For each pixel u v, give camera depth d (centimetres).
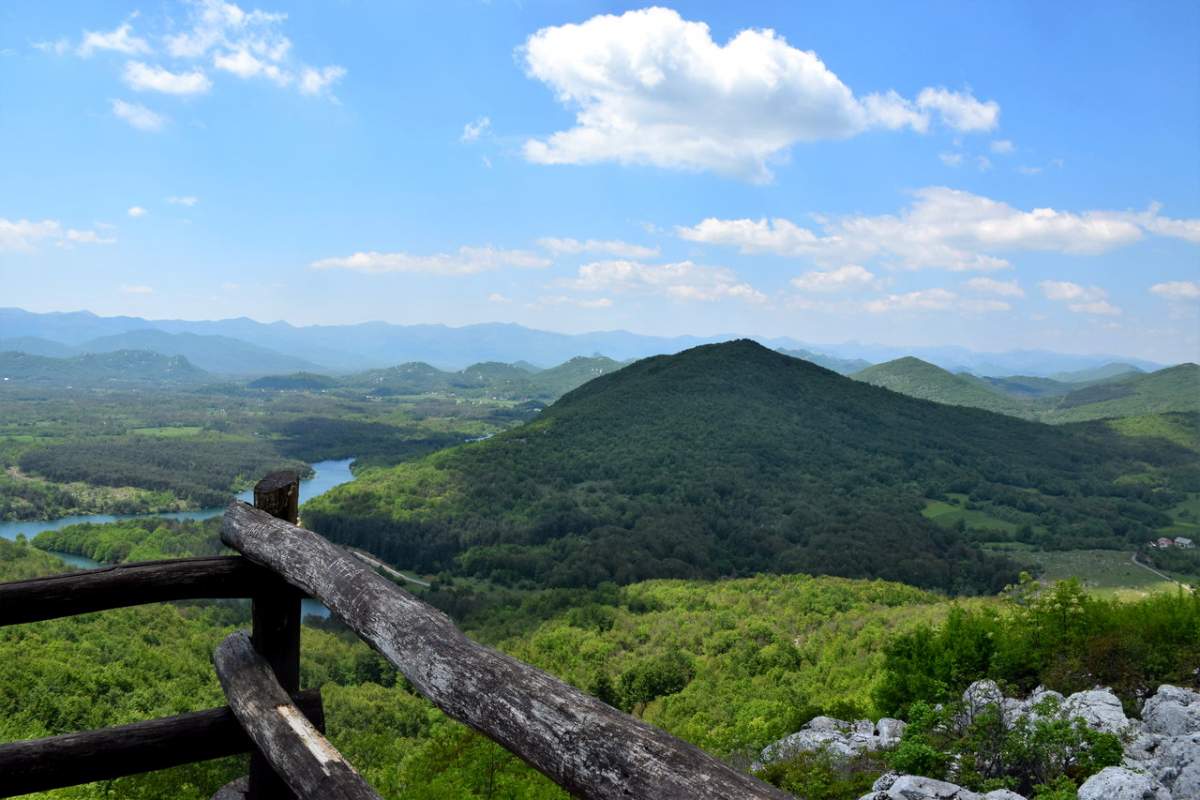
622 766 112
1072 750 1018
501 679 148
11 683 4697
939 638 1748
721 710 4784
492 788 1207
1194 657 1334
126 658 5662
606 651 7162
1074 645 1508
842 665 5481
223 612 7600
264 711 242
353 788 185
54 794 1884
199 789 2147
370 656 6319
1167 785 920
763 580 9669
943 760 1059
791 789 1275
